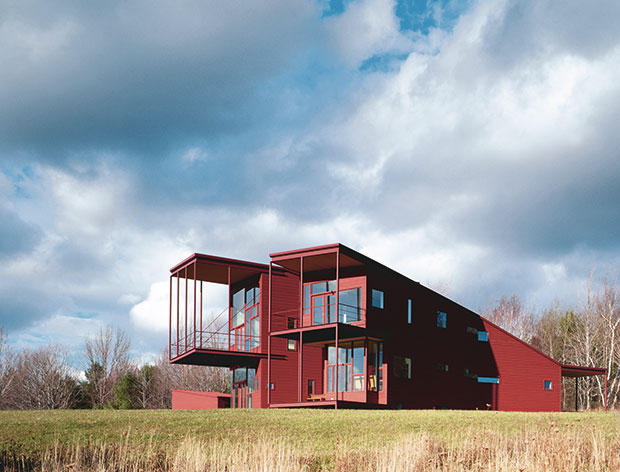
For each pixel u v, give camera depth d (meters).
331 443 13.74
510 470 10.31
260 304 27.89
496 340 32.34
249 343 28.77
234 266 27.41
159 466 10.95
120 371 52.91
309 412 19.55
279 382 27.30
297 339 26.59
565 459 10.88
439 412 20.77
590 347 48.06
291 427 15.77
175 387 49.25
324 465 11.61
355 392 25.84
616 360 46.31
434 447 11.92
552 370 32.78
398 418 17.98
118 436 13.55
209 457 11.45
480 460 11.19
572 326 53.34
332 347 27.55
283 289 28.22
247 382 28.66
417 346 28.48
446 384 29.61
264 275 28.12
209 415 17.83
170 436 13.96
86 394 51.66
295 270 28.47
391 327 27.11
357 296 26.28
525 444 12.32
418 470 10.36
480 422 17.23
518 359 32.41
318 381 28.06
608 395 46.56
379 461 10.96
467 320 31.83
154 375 50.44
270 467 10.11
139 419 16.25
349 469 10.91
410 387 27.56
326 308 27.27
